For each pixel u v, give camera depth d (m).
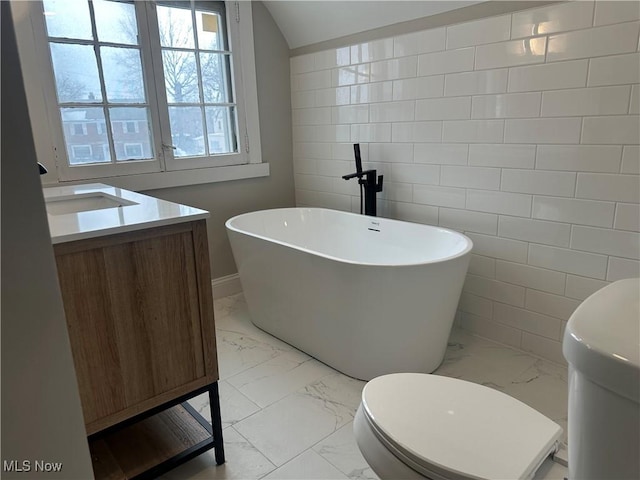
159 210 1.44
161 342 1.38
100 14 2.38
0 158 0.49
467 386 1.18
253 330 2.59
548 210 2.08
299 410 1.87
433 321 1.96
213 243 3.05
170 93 2.73
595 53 1.82
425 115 2.48
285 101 3.27
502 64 2.11
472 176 2.33
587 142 1.90
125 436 1.58
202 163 2.91
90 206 2.03
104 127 2.50
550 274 2.12
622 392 0.64
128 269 1.28
